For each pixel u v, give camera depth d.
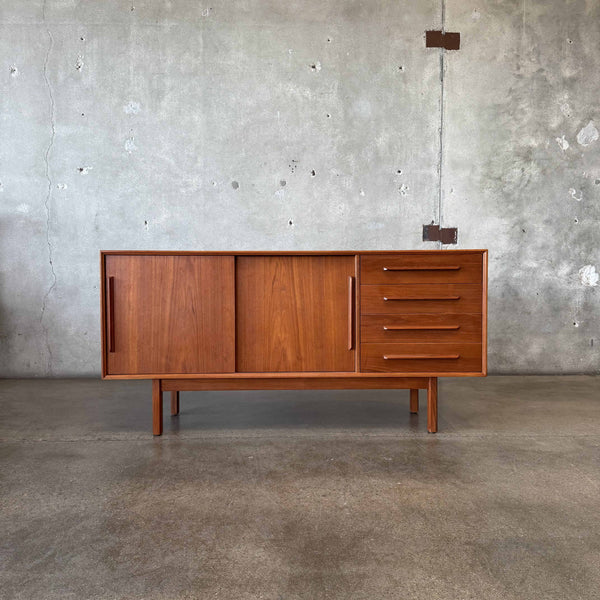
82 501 1.73
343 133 3.70
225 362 2.36
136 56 3.61
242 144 3.67
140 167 3.64
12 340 3.64
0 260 3.61
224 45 3.63
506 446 2.26
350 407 2.92
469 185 3.76
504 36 3.72
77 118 3.60
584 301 3.79
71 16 3.57
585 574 1.31
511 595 1.22
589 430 2.49
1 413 2.78
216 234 3.69
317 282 2.38
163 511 1.65
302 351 2.39
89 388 3.35
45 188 3.61
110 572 1.32
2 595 1.22
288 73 3.66
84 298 3.65
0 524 1.57
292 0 3.64
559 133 3.77
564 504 1.70
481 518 1.60
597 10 3.75
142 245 3.66
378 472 1.97
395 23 3.68
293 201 3.70
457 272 2.38
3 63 3.56
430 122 3.72
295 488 1.83
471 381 3.57
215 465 2.04
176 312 2.35
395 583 1.27
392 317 2.38
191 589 1.24
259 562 1.36
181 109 3.63
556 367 3.81
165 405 2.96
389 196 3.73
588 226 3.80
